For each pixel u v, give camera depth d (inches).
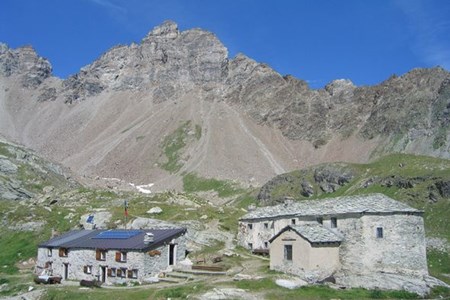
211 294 2052.2
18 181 6614.2
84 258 2861.7
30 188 6550.2
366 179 6835.6
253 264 2787.9
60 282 2792.8
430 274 2856.8
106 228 3745.1
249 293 2082.9
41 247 3144.7
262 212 3393.2
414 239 2480.3
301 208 3070.9
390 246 2449.6
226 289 2112.5
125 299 2159.2
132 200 4894.2
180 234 2856.8
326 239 2432.3
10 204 5004.9
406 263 2444.6
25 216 4303.6
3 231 4092.0
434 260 3425.2
